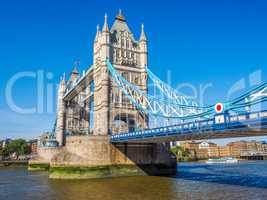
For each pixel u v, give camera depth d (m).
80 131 91.25
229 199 31.48
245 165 107.75
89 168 57.00
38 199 34.72
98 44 73.94
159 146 64.00
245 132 34.72
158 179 51.50
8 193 39.81
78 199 33.75
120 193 36.66
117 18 75.62
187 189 38.75
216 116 34.47
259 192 35.50
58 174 57.88
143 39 74.69
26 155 155.62
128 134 53.31
